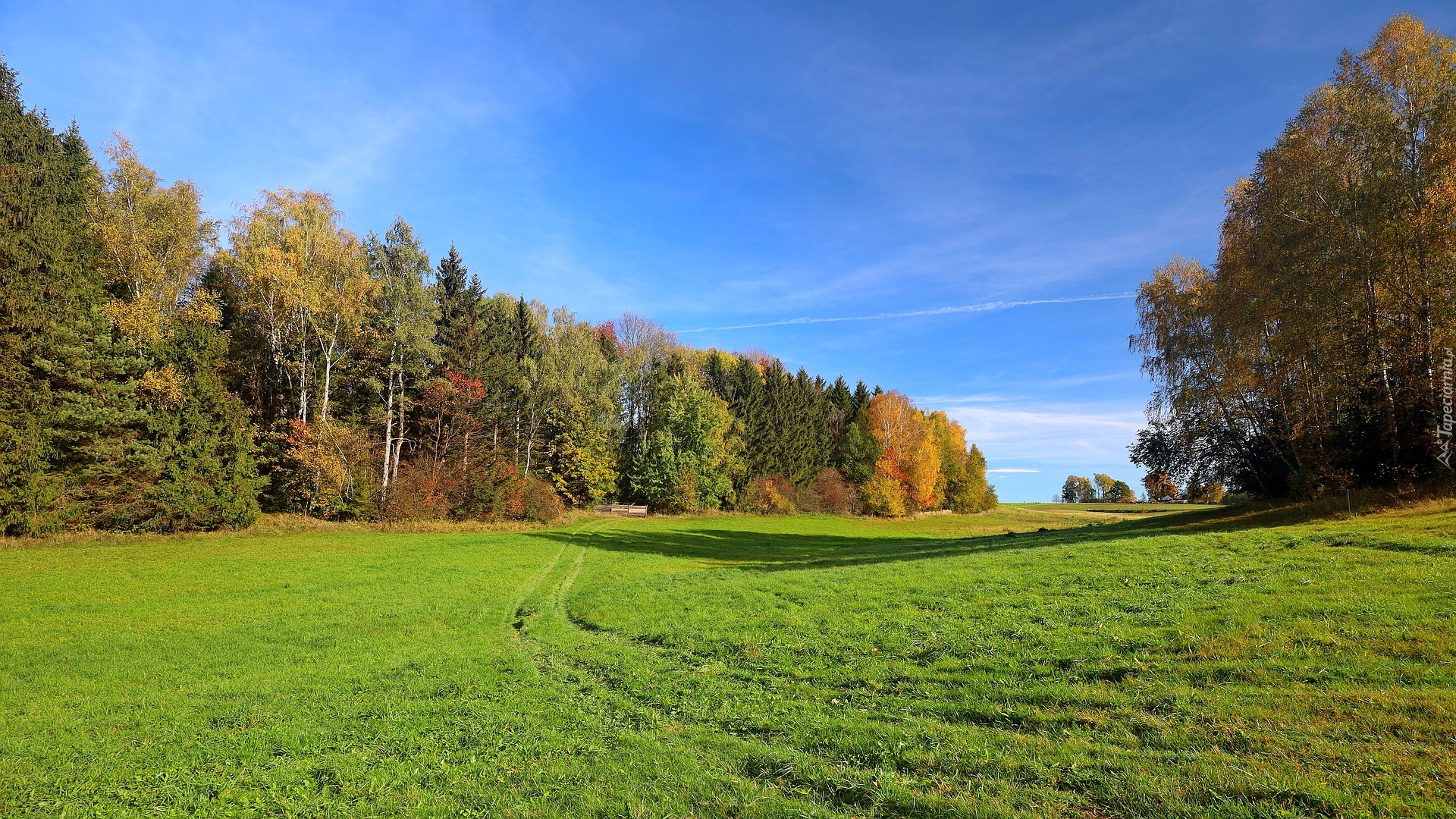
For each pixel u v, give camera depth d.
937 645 11.46
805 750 7.45
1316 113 27.42
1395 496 22.67
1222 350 31.48
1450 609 8.88
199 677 13.31
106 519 34.28
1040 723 7.38
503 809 6.56
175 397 35.72
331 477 42.53
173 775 8.34
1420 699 6.19
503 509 49.59
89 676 13.47
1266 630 9.27
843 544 43.72
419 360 47.75
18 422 31.06
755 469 77.00
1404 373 24.42
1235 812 4.67
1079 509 114.19
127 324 34.31
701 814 5.93
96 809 7.43
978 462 98.12
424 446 53.41
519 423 60.19
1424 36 23.86
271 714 10.84
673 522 60.50
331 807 7.04
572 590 24.05
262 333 45.06
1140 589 13.41
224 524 37.91
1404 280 23.83
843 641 12.54
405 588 23.92
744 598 18.41
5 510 30.67
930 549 31.91
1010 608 13.40
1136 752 6.04
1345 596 10.30
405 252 47.25
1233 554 15.89
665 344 76.38
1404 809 4.39
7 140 32.34
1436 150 22.78
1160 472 38.16
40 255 32.03
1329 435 26.41
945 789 5.80
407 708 10.71
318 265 42.41
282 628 17.73
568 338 60.84
